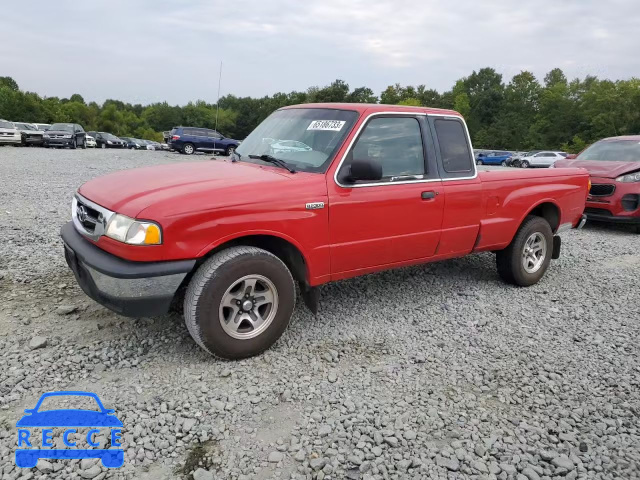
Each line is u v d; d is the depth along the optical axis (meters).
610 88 66.06
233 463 2.51
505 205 4.96
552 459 2.65
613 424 2.99
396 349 3.84
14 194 9.72
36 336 3.64
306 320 4.30
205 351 3.61
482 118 89.38
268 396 3.11
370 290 5.14
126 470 2.42
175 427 2.74
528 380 3.46
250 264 3.35
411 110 4.35
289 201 3.51
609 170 8.81
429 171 4.38
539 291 5.35
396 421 2.91
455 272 5.87
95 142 40.53
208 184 3.42
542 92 82.31
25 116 70.81
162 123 107.38
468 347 3.93
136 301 3.12
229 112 93.62
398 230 4.18
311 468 2.50
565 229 5.80
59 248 5.92
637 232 8.87
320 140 4.02
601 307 4.93
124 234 3.10
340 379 3.35
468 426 2.90
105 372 3.28
